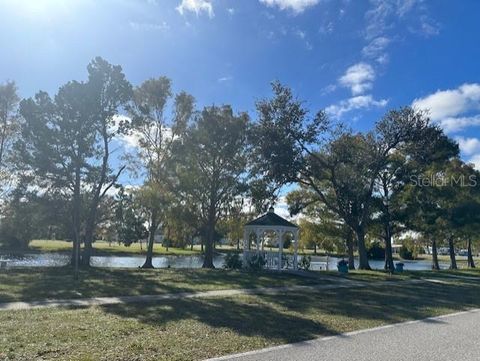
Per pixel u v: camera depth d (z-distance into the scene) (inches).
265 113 1321.4
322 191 1589.6
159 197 1333.7
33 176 1220.5
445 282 1095.6
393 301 676.7
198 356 319.0
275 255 1302.9
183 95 1438.2
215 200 1481.3
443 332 433.4
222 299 633.0
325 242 1798.7
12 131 1330.0
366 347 359.6
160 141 1421.0
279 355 326.6
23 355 305.0
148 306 544.4
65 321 427.5
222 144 1439.5
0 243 2153.1
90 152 1224.8
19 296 594.9
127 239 1726.1
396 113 1357.0
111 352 320.5
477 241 2167.8
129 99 1266.0
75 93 1167.6
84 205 1320.1
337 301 657.0
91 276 917.8
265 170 1343.5
